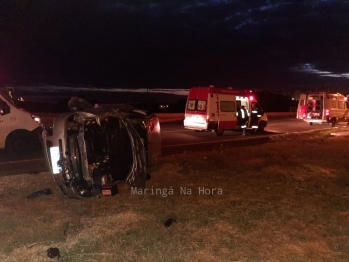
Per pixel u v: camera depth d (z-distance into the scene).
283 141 16.98
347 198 7.64
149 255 4.86
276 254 4.97
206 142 16.45
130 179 6.87
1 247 5.04
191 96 19.58
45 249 5.01
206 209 6.70
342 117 26.12
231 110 19.52
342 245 5.28
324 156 12.69
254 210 6.71
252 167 10.36
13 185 8.02
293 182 8.84
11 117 11.93
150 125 8.06
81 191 6.54
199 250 5.05
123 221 5.97
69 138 6.46
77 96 7.52
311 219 6.30
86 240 5.26
